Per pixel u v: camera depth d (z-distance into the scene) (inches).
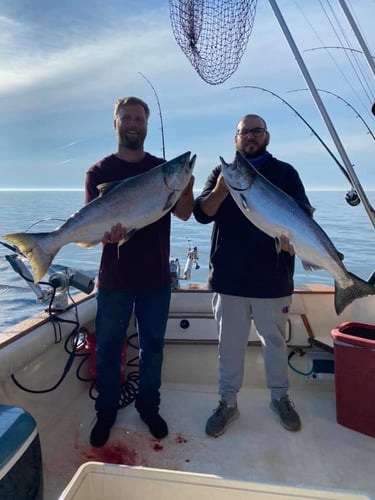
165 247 92.7
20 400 85.4
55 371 97.3
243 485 48.0
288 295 94.5
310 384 111.0
